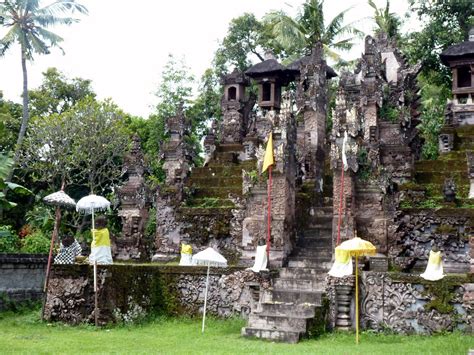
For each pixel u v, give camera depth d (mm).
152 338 14062
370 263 16234
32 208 38281
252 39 41250
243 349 12328
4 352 11594
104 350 12109
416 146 24547
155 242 23188
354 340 14047
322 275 16172
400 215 18812
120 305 16266
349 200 17031
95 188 38844
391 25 35219
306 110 23484
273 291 15789
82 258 18953
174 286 17703
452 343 13055
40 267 21625
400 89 24219
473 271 15000
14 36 34469
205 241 22141
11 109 42125
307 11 37875
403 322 14812
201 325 16406
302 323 14195
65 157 36156
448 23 32406
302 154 22062
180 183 23406
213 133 27625
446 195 19172
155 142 40219
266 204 18062
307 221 19609
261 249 16422
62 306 16234
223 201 22875
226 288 17203
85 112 37062
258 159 18422
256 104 33469
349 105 19500
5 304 19656
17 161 33562
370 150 18250
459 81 26734
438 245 18391
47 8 35125
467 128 24891
